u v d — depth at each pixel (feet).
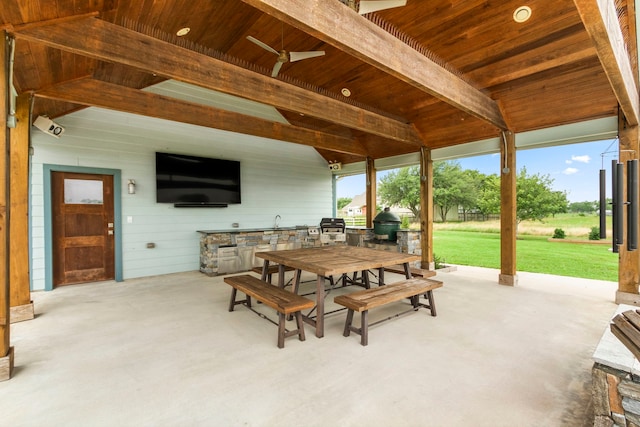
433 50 13.05
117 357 8.18
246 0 5.65
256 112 22.48
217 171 20.85
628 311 6.44
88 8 7.95
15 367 7.62
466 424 5.58
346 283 16.70
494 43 12.33
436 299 13.78
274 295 9.78
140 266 18.07
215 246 18.92
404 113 18.80
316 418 5.73
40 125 14.12
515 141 16.35
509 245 16.42
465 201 44.75
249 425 5.55
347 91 18.12
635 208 9.12
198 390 6.64
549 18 10.83
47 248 15.17
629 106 10.57
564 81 13.20
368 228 24.22
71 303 13.07
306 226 24.44
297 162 25.67
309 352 8.48
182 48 10.34
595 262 24.98
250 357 8.18
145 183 18.22
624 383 4.79
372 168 24.62
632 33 10.96
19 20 7.13
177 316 11.45
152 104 13.50
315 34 6.97
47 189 15.23
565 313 11.80
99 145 16.71
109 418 5.75
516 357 8.18
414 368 7.59
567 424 5.58
